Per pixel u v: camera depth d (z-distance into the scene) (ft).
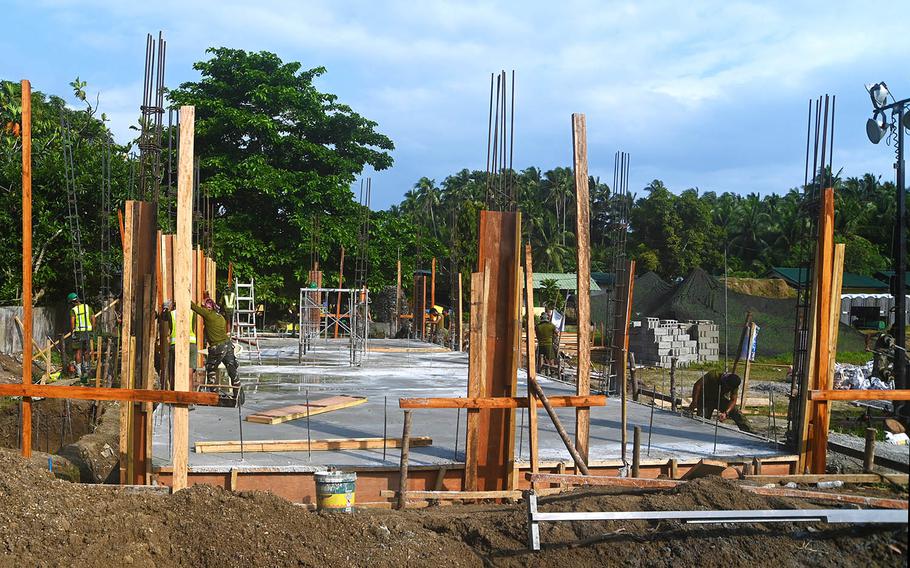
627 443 31.68
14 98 88.07
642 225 219.61
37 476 20.30
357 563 18.97
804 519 19.26
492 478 27.35
